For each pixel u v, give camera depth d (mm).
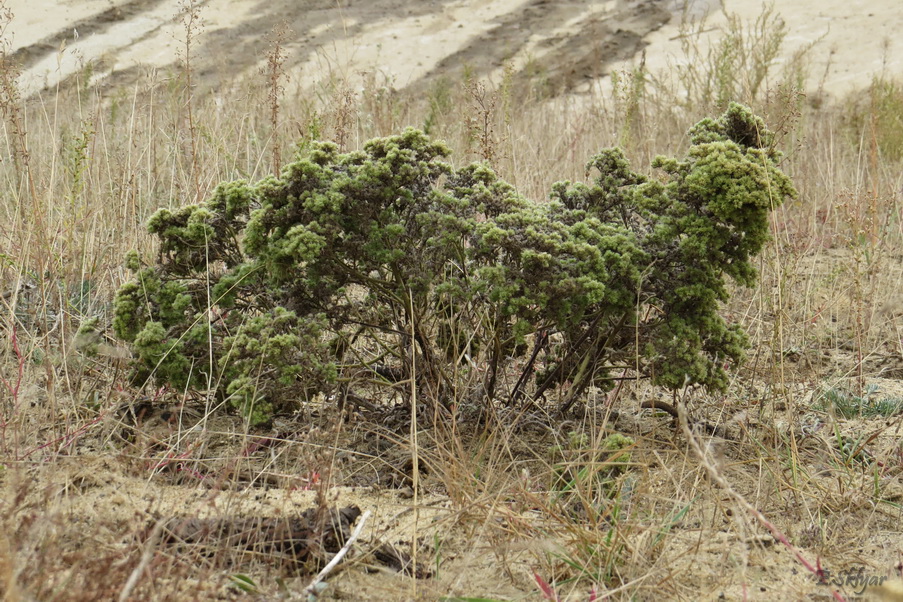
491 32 14172
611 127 7512
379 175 3348
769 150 3633
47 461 3094
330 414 3543
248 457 3215
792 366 4516
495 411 3568
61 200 4832
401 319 3744
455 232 3385
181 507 2934
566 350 3754
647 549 2754
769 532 3012
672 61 12312
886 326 4996
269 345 3273
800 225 6078
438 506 3088
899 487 3350
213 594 2402
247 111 6250
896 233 6223
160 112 6254
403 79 12055
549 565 2729
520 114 7977
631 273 3344
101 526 2693
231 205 3502
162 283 3633
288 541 2684
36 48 12266
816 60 12141
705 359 3508
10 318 3783
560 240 3359
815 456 3605
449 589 2586
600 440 3189
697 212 3438
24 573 2148
